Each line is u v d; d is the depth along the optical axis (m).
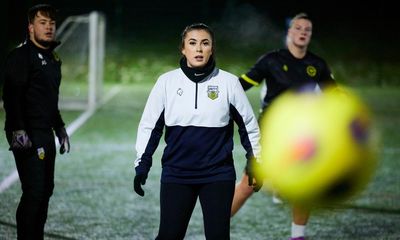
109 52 30.44
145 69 29.42
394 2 33.50
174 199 4.85
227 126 4.92
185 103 4.82
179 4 33.38
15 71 5.45
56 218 7.78
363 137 6.39
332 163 6.16
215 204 4.81
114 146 13.12
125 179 10.14
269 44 31.61
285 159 6.22
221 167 4.88
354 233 7.30
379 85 28.56
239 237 7.17
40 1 30.20
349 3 33.72
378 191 9.40
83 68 26.86
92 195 9.04
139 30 32.44
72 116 17.50
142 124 4.95
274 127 6.50
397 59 30.78
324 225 7.61
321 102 6.54
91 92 19.03
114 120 16.89
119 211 8.20
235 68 29.69
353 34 32.53
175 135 4.86
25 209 5.55
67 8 32.25
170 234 4.82
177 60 30.42
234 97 4.88
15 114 5.44
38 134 5.59
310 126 6.30
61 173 10.48
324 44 31.81
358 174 6.29
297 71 6.68
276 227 7.59
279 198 8.67
